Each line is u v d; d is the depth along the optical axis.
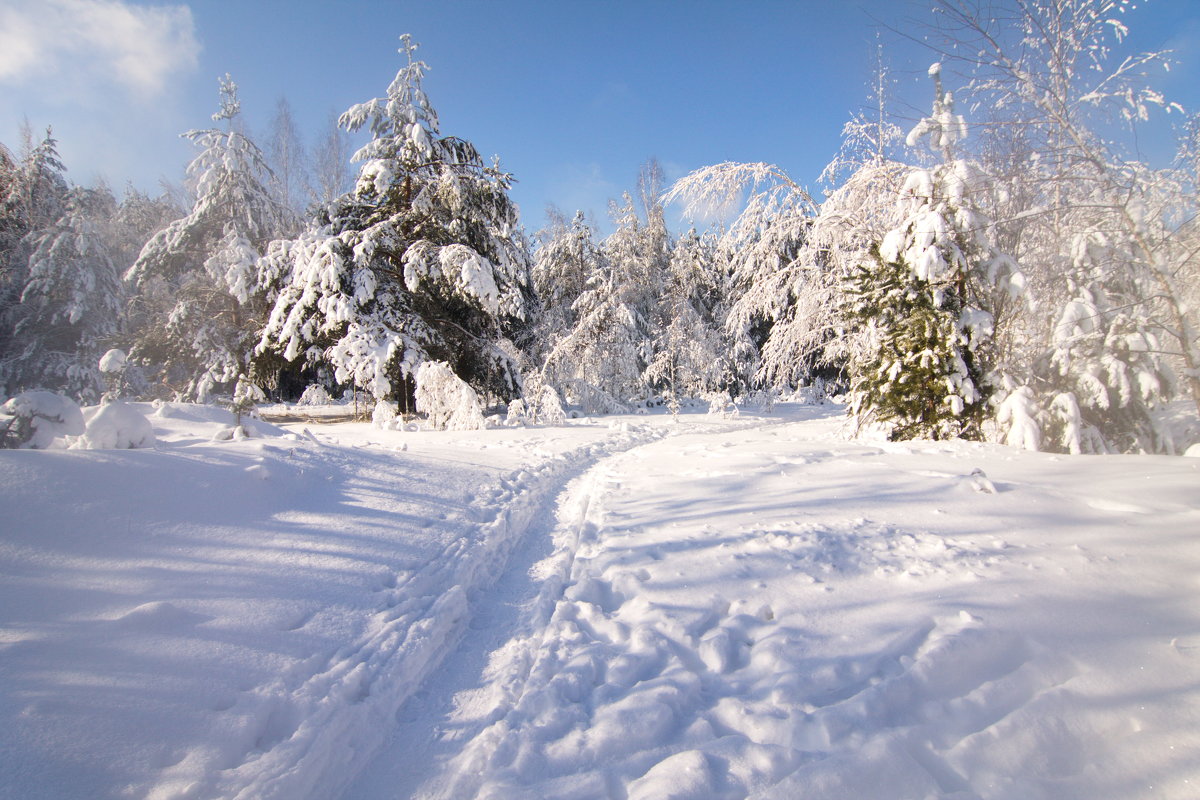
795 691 2.52
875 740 2.12
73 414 5.66
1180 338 7.49
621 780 2.09
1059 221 8.73
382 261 18.11
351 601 3.67
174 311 19.41
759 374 15.24
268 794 2.03
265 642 3.01
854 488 5.95
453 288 17.59
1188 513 4.36
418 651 3.14
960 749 2.07
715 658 2.89
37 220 22.38
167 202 30.58
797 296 13.97
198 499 4.54
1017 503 5.03
